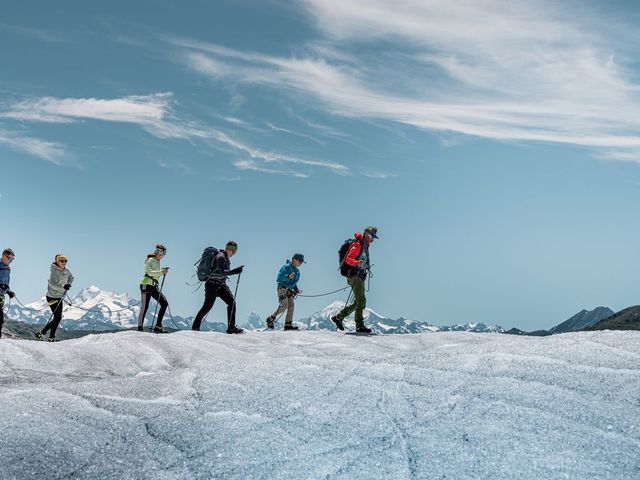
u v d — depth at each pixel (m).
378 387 7.90
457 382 7.89
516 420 6.66
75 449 6.34
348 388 7.91
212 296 18.94
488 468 5.80
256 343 16.08
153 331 19.97
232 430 6.73
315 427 6.79
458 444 6.27
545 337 9.73
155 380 8.52
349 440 6.47
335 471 5.89
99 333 17.08
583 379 7.59
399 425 6.78
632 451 5.90
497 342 9.55
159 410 7.30
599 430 6.33
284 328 20.03
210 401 7.56
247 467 5.99
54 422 6.93
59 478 5.85
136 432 6.72
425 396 7.52
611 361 8.09
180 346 14.31
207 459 6.15
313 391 7.83
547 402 7.04
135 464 6.10
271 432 6.67
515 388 7.49
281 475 5.84
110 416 7.14
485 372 8.14
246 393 7.82
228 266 19.08
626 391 7.15
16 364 12.20
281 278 19.97
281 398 7.61
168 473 5.95
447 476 5.72
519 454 5.98
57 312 20.08
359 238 18.67
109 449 6.37
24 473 5.87
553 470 5.68
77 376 12.00
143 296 19.95
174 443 6.48
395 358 9.16
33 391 8.02
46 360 12.53
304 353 13.64
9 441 6.41
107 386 8.28
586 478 5.53
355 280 18.56
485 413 6.91
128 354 13.46
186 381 8.38
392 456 6.12
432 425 6.73
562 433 6.31
